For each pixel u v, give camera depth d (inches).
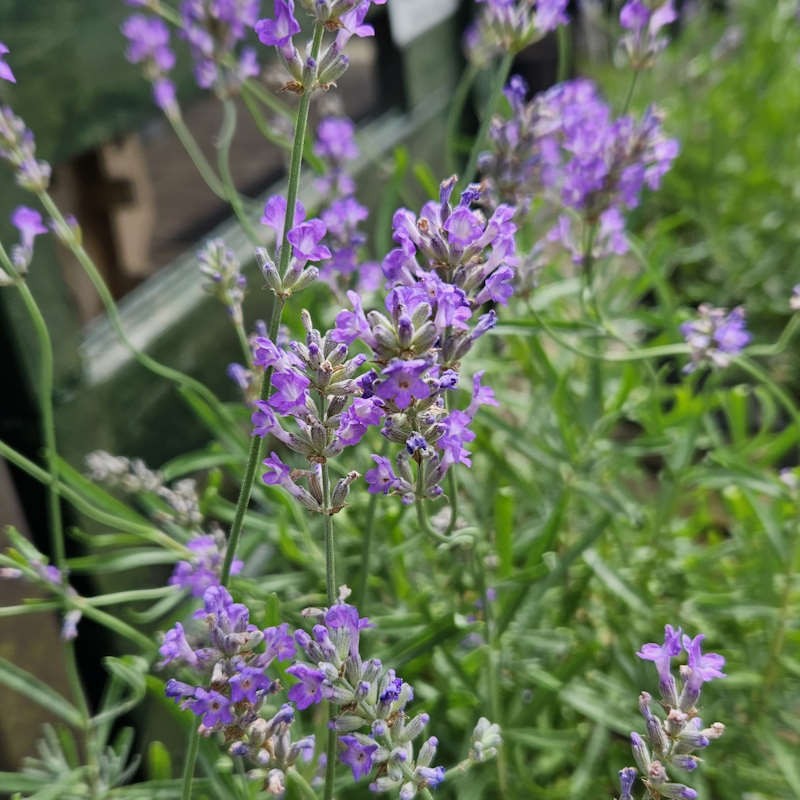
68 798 11.1
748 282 28.0
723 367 12.4
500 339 18.2
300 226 7.4
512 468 14.9
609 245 13.1
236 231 18.4
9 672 11.0
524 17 11.2
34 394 12.6
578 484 13.9
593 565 13.1
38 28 12.7
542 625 14.8
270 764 7.8
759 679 13.4
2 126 10.4
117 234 20.5
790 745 13.7
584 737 14.1
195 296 16.5
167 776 10.9
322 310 15.7
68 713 11.1
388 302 7.0
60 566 10.9
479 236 7.9
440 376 7.6
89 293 19.9
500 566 12.7
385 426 7.3
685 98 31.4
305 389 7.2
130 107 15.0
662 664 7.6
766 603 13.5
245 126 32.1
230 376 17.8
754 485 13.3
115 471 12.0
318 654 7.2
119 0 14.4
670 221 20.3
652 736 7.5
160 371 12.8
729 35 31.4
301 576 14.1
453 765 13.3
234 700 7.3
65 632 10.6
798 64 31.5
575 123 12.0
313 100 18.5
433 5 25.3
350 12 7.6
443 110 26.1
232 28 14.1
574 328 13.9
